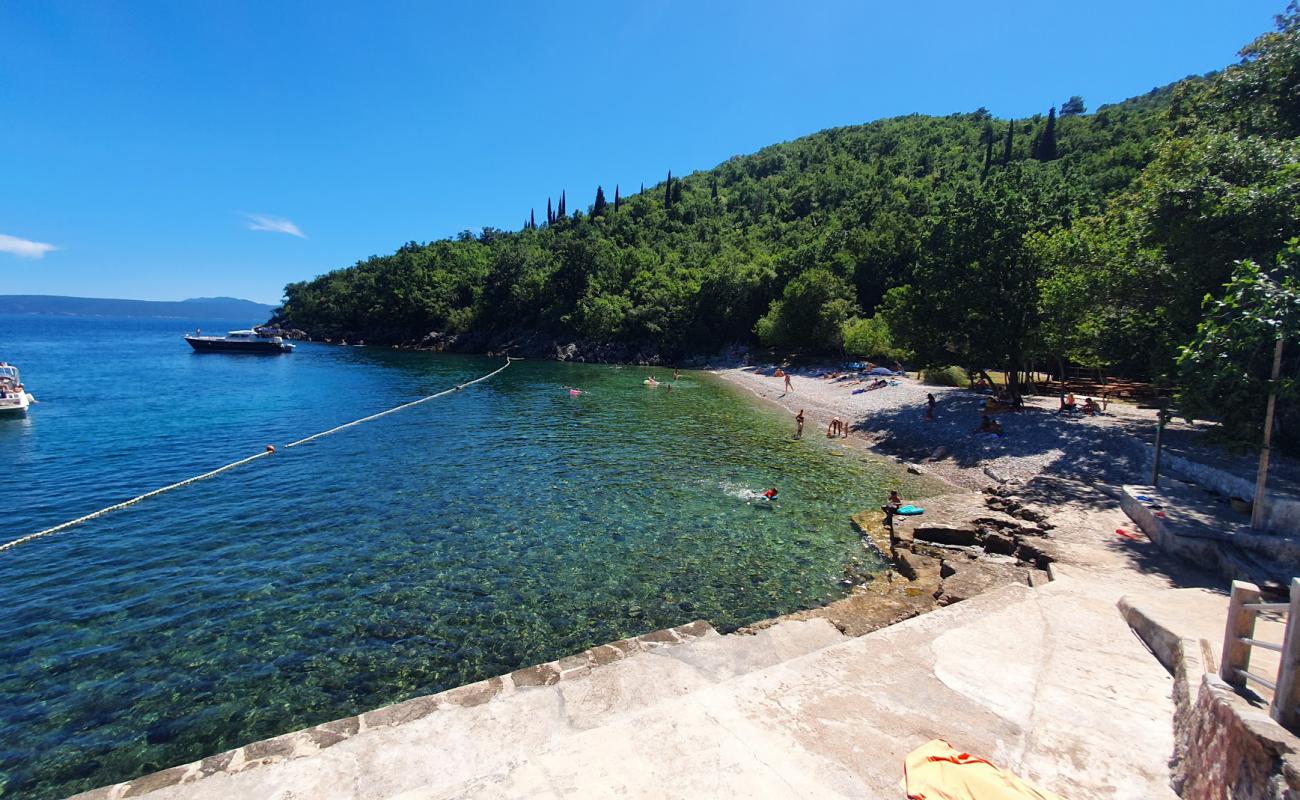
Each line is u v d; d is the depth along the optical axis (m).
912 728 6.50
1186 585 11.98
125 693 10.52
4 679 10.84
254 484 23.05
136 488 22.50
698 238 123.00
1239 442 13.03
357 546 16.92
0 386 39.09
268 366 75.12
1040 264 30.92
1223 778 4.74
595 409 42.91
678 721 6.64
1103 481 20.53
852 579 15.26
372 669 11.27
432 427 35.28
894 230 74.38
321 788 6.48
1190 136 23.59
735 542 17.53
